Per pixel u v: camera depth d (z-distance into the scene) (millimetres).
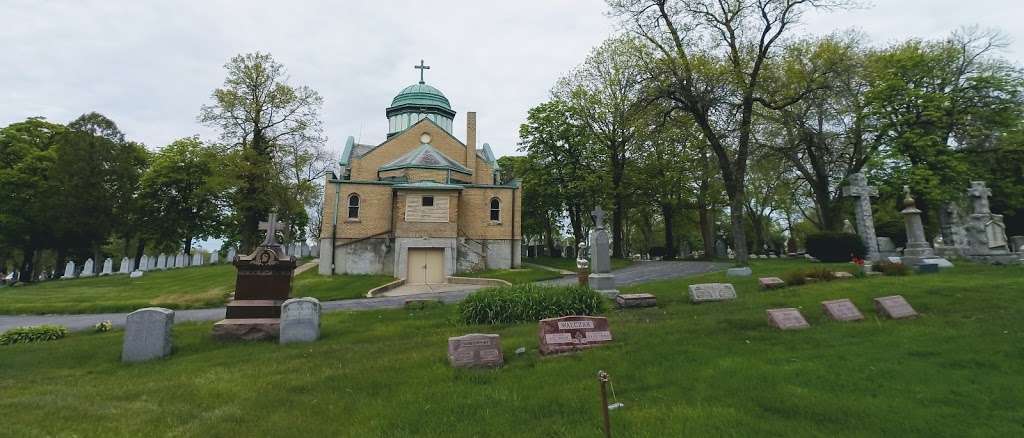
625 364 7445
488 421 5570
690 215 48375
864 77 27031
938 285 13062
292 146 40812
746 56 23500
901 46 32438
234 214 47906
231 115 38875
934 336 8234
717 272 21938
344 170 38094
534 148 41812
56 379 8789
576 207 43094
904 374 6469
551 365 7742
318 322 11914
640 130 33688
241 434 5598
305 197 46344
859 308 11234
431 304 16047
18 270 53344
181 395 7266
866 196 25891
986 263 20125
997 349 7336
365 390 7070
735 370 6902
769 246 53562
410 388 6980
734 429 4988
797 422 5141
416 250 30859
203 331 13133
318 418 6004
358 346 10469
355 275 30406
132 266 40875
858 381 6277
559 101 41188
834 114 32531
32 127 41938
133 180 44062
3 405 6891
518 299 12852
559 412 5738
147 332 10422
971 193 22797
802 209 48531
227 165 38594
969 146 31703
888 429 4895
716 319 10656
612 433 5004
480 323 12422
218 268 35219
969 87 30375
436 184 31938
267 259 13070
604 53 37531
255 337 12117
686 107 23562
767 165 35844
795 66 25438
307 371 8398
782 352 7773
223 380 8055
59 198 38000
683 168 40344
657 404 5805
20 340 12359
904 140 29141
